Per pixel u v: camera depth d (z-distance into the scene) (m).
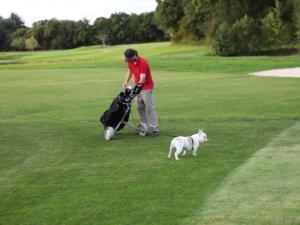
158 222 6.48
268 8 56.47
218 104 16.95
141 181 8.24
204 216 6.64
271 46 52.53
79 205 7.19
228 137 11.56
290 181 8.01
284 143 10.73
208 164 9.20
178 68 36.50
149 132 12.29
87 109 16.69
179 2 68.69
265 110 15.32
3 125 13.82
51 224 6.54
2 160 9.88
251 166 8.94
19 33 105.94
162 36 93.94
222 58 42.66
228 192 7.56
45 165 9.44
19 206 7.22
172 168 8.98
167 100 18.34
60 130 12.98
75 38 99.38
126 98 11.63
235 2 58.62
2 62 58.91
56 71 36.31
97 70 36.38
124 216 6.73
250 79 26.14
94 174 8.75
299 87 21.48
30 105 17.97
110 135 11.57
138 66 11.70
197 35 67.38
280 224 6.30
